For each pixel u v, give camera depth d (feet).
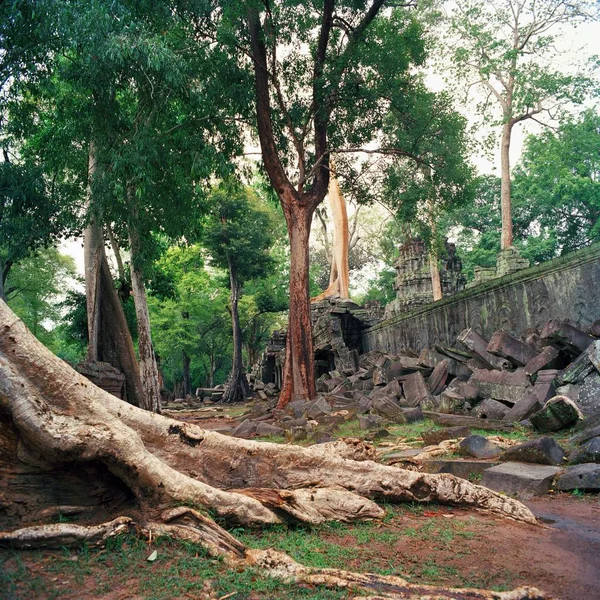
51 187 57.52
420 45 64.95
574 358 41.11
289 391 61.87
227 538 13.00
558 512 17.87
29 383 13.25
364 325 109.09
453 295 68.13
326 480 17.46
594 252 45.75
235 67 56.39
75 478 13.69
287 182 63.72
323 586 11.09
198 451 16.43
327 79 60.23
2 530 12.53
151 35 47.44
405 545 14.33
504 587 11.43
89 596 10.28
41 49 43.52
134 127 56.13
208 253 140.26
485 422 35.60
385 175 71.05
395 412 44.83
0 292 50.67
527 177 136.67
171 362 172.14
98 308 57.62
